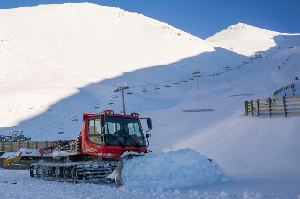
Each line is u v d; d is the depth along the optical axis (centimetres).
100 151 1159
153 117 6594
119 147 1177
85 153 1223
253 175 1176
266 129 1838
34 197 837
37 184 1202
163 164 993
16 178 1525
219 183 994
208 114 6006
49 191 973
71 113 8562
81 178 1127
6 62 15588
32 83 12494
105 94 10625
